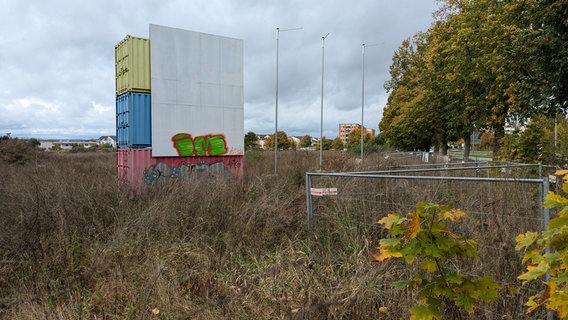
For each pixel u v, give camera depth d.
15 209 6.23
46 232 5.55
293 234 5.80
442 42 23.48
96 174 10.55
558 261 2.00
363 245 4.64
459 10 22.81
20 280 4.56
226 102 12.47
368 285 3.78
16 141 22.55
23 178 9.06
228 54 12.48
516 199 3.65
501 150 12.80
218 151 12.30
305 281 4.12
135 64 11.10
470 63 19.61
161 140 11.24
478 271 3.39
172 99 11.45
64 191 6.88
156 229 5.88
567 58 10.71
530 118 12.95
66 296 4.26
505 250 3.38
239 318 3.67
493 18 17.84
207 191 7.55
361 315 3.53
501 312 3.21
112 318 3.83
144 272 4.57
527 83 12.77
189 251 5.29
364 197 5.11
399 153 35.06
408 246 2.30
